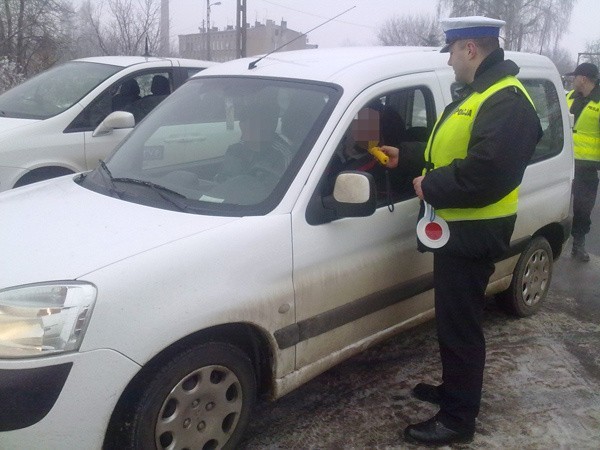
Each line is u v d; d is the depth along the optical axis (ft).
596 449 11.05
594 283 19.74
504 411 12.12
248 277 9.32
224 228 9.37
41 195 11.23
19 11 68.95
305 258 10.03
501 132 9.39
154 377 8.73
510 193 10.28
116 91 21.13
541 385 13.12
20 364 7.78
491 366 13.83
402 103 12.01
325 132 10.50
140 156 11.99
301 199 10.05
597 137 21.38
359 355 14.17
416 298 12.46
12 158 18.47
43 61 68.90
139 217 9.68
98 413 8.09
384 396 12.51
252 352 10.20
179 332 8.56
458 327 10.55
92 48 76.74
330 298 10.59
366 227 10.94
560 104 16.05
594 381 13.38
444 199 9.67
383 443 11.06
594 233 26.96
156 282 8.46
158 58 23.30
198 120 11.93
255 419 11.65
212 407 9.50
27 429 7.83
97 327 8.00
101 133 19.38
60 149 19.38
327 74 11.35
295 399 12.34
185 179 10.87
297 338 10.22
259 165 10.66
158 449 8.95
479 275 10.36
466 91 10.41
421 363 13.87
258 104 11.45
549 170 15.21
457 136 9.99
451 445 11.02
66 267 8.37
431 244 10.26
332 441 11.07
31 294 8.04
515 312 16.02
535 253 15.76
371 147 11.30
